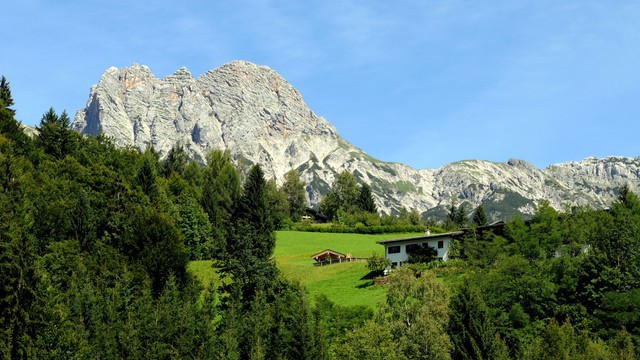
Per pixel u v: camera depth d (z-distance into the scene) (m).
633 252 73.94
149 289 68.81
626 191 98.31
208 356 59.09
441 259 102.19
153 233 83.00
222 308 74.25
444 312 58.84
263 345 61.53
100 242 83.81
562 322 68.12
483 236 97.06
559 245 88.81
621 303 65.94
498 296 69.50
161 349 58.34
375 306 77.94
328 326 66.12
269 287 78.50
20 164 96.25
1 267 48.84
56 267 69.94
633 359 55.06
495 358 55.94
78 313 58.75
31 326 48.41
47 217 80.31
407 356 56.09
